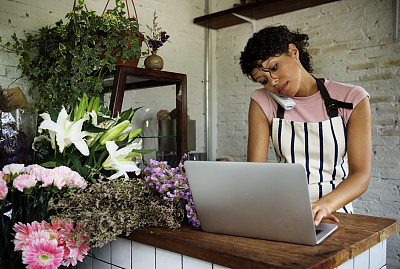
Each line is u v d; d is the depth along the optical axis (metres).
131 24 2.22
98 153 1.46
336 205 1.24
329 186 1.69
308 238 0.99
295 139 1.73
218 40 4.08
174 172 1.31
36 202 1.19
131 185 1.25
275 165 0.95
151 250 1.19
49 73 2.31
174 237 1.11
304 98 1.73
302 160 1.73
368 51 3.13
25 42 2.43
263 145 1.82
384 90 3.06
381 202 3.10
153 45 2.45
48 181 1.16
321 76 3.40
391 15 3.01
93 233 1.13
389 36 3.02
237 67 3.93
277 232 1.03
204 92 4.00
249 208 1.04
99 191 1.21
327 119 1.69
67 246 1.12
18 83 2.43
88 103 1.45
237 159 3.94
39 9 2.62
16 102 1.44
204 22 3.80
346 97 1.65
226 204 1.07
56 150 1.37
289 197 0.96
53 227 1.15
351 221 1.28
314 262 0.88
